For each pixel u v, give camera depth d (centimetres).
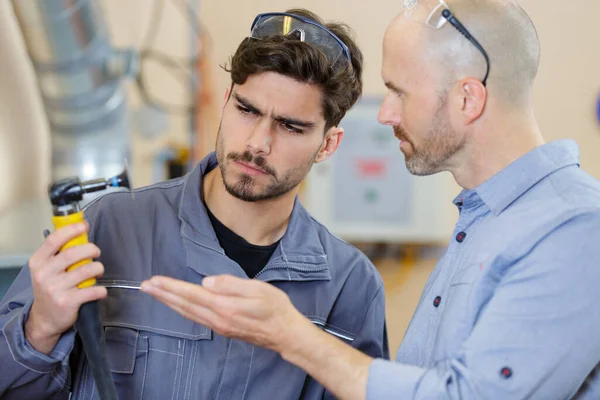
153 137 281
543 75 292
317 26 124
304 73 117
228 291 97
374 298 141
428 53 107
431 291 117
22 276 126
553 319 97
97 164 234
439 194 285
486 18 106
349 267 140
